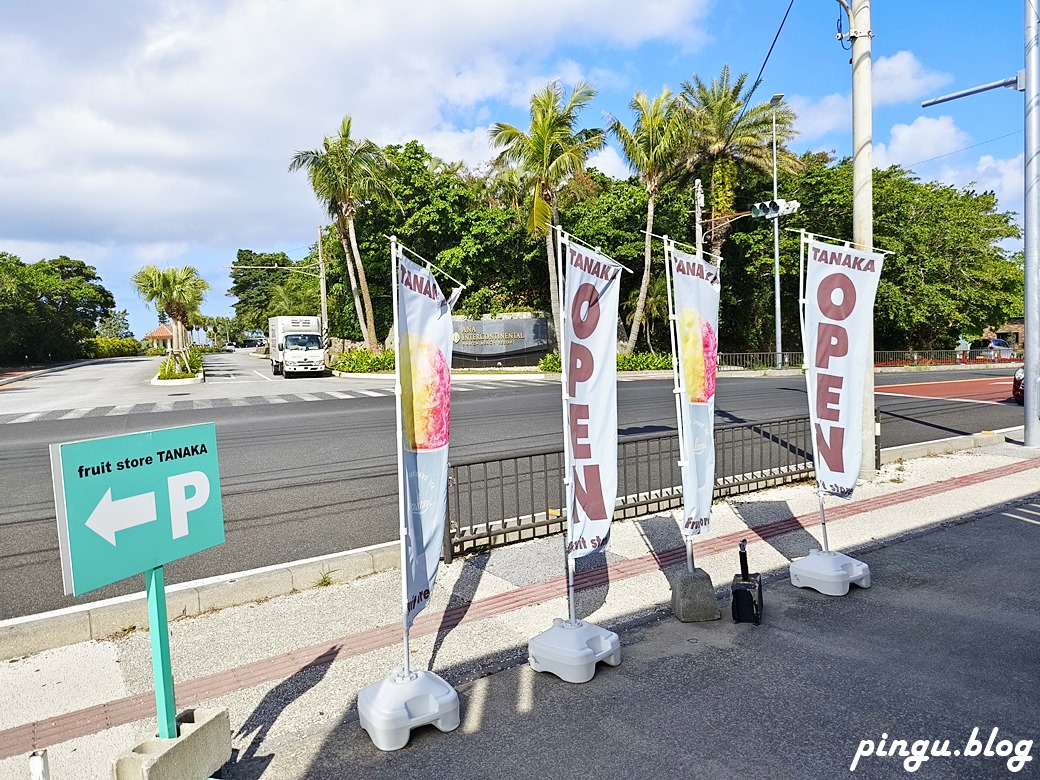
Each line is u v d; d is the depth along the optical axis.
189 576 6.10
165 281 34.53
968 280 36.84
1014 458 10.91
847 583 5.71
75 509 2.88
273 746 3.71
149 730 3.82
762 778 3.35
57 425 16.62
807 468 9.66
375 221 35.25
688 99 31.20
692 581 5.25
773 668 4.46
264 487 9.50
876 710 3.94
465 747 3.68
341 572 6.13
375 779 3.43
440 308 4.33
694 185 32.62
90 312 68.38
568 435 4.57
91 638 5.01
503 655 4.73
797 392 21.64
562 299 4.53
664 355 34.28
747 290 38.50
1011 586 5.80
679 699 4.11
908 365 36.56
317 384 28.52
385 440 13.39
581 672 4.32
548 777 3.40
